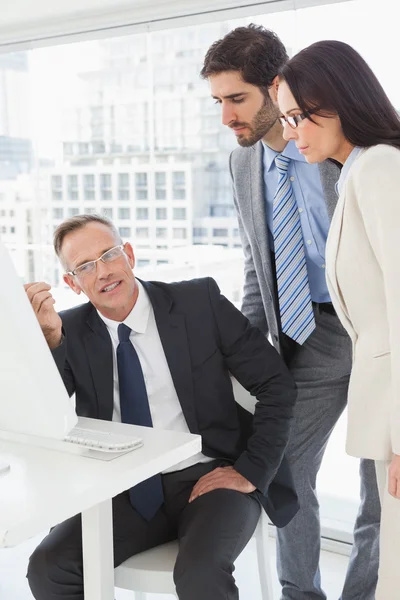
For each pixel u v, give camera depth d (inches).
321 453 90.2
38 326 48.9
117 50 137.4
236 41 77.8
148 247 138.2
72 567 67.4
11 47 154.2
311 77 61.8
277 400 76.5
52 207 156.2
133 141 138.2
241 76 77.7
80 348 75.2
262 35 77.9
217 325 78.2
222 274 127.4
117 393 76.0
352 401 65.5
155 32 130.6
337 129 63.1
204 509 69.9
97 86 142.6
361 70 61.9
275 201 82.0
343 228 62.4
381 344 62.8
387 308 58.9
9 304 46.3
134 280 75.9
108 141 142.8
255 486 73.0
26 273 163.5
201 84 126.3
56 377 50.8
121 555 70.9
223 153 125.2
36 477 53.6
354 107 61.3
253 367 77.6
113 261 73.3
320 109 62.2
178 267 133.5
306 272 82.7
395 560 63.7
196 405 76.5
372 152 60.3
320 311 84.9
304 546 89.0
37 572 68.1
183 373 75.8
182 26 125.6
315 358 86.6
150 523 73.2
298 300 82.7
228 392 78.3
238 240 124.8
